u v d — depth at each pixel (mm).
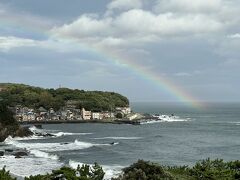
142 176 46438
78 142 144250
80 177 49000
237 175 56250
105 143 147750
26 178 49000
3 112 167625
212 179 54375
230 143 150500
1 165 91625
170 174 49906
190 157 112000
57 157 103688
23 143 143875
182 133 196875
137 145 140875
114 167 89812
